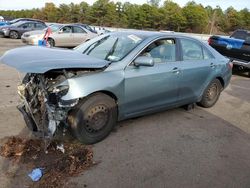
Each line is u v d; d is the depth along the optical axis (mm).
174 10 68500
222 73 6188
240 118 5867
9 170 3432
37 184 3221
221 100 7137
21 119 4887
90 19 74938
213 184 3477
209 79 5891
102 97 4094
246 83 9727
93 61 3971
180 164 3863
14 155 3736
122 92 4281
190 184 3439
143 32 5113
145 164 3795
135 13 70000
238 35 12062
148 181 3438
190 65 5348
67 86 3719
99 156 3898
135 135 4609
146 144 4344
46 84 3801
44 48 4500
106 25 73062
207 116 5781
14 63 3588
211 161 4004
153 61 4391
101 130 4242
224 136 4871
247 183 3553
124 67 4309
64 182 3289
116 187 3281
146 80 4551
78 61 3820
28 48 4383
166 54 4988
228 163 3986
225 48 10852
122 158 3895
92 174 3484
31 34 17078
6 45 16594
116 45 4766
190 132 4910
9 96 6191
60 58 3828
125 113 4484
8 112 5184
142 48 4551
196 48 5660
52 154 3805
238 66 10883
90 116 4047
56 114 3748
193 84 5516
